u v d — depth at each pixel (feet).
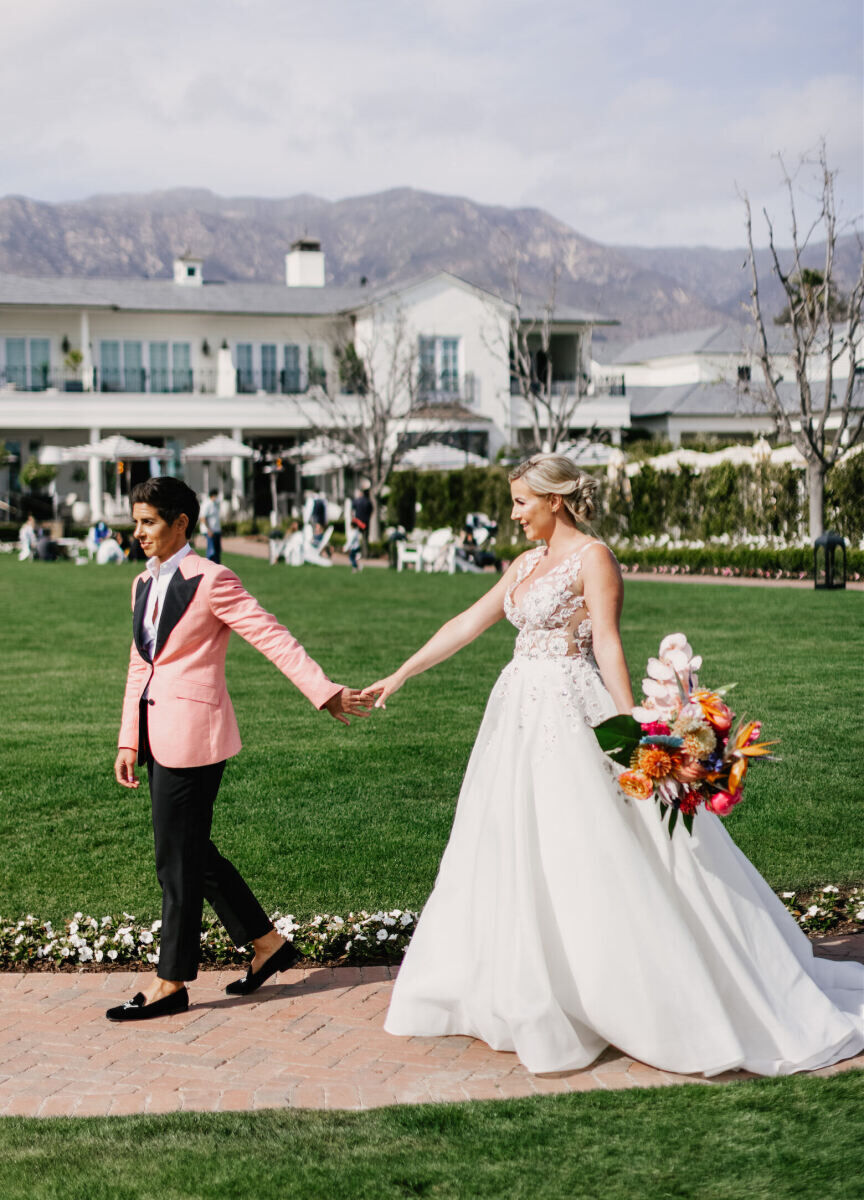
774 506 78.95
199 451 127.34
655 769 11.39
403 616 52.16
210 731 13.41
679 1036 11.60
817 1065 11.79
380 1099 11.37
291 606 56.80
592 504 12.88
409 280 150.61
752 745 11.76
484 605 13.58
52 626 51.19
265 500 151.74
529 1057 11.66
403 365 142.92
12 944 15.65
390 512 121.29
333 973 14.93
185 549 13.80
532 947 11.86
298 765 25.02
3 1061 12.41
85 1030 13.23
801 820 20.34
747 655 37.11
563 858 11.98
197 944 13.66
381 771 24.45
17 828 20.94
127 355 146.92
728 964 11.93
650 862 12.05
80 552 107.24
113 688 35.35
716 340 167.02
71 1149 10.34
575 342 152.87
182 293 151.12
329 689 13.35
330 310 151.02
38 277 149.69
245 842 19.85
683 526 86.79
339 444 130.52
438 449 120.47
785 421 73.20
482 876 12.45
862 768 23.52
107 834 20.56
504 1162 9.98
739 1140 10.23
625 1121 10.65
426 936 13.03
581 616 12.62
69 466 145.18
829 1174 9.60
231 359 147.64
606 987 11.69
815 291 77.51
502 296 147.64
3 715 31.19
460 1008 12.71
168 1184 9.71
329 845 19.65
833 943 15.12
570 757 12.17
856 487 73.67
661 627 44.50
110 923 16.15
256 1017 13.52
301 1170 9.90
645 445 114.21
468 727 28.55
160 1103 11.36
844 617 46.85
